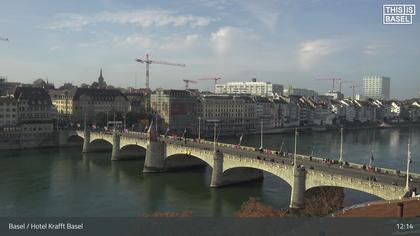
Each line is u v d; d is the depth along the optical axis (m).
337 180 84.50
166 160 150.75
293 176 93.69
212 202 105.81
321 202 83.06
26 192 117.38
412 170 144.12
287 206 98.38
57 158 181.62
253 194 112.75
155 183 130.25
